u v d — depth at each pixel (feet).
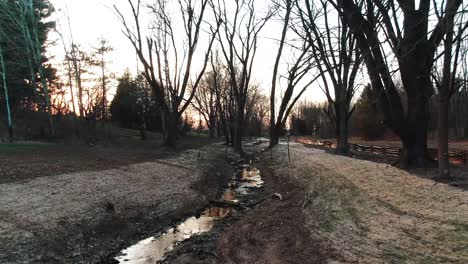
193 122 303.27
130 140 143.84
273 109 143.33
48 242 34.50
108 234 39.99
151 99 195.93
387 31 57.67
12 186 47.32
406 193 42.88
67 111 164.96
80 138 120.16
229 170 99.09
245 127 246.27
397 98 59.00
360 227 35.63
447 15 43.34
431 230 31.53
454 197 38.04
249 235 39.81
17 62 119.03
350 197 45.73
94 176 57.93
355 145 127.44
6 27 114.52
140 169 70.64
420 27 55.57
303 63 132.98
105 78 176.86
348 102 104.78
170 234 42.91
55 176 54.60
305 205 47.26
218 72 184.85
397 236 31.94
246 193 67.00
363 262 28.73
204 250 36.06
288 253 33.55
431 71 56.85
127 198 50.83
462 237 28.91
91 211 43.27
